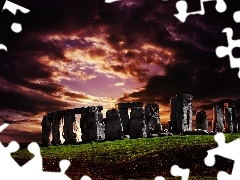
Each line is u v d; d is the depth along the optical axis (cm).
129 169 2231
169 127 3625
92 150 2830
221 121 3625
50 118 3828
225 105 3778
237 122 3719
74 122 3662
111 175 2133
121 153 2616
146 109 3531
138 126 3391
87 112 3553
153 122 3475
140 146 2758
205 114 3641
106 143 3088
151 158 2380
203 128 3616
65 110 3709
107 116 3453
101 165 2372
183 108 3525
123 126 3584
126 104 3591
